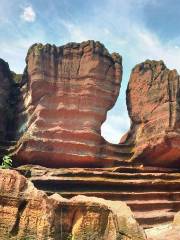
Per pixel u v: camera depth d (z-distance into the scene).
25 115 40.50
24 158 37.09
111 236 22.03
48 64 40.03
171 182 36.91
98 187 35.56
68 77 40.25
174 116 39.31
